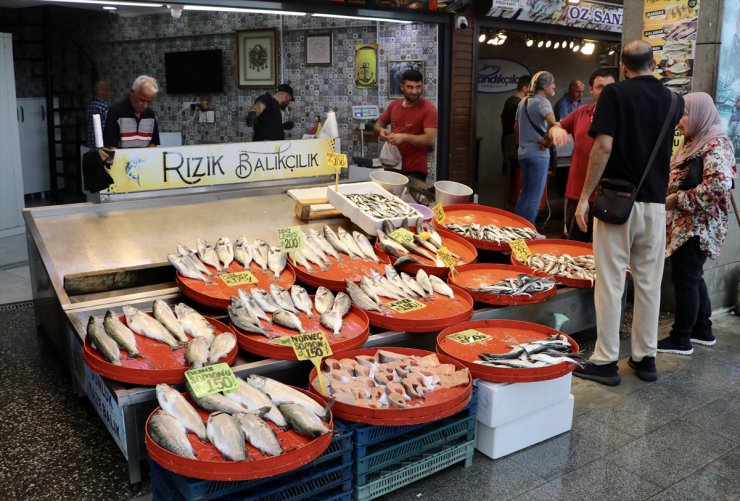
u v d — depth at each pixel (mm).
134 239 4754
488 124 13430
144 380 3096
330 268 4594
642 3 5910
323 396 3094
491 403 3459
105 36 11773
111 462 3506
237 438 2656
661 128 4164
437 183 6352
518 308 4504
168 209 5285
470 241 5332
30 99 10773
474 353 3727
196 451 2693
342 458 2969
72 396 4238
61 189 11328
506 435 3568
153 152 5301
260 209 5496
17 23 11055
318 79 9367
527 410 3605
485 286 4508
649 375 4547
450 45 7727
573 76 13953
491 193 11891
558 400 3742
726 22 5480
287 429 2871
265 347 3447
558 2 8555
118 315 3762
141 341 3502
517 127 7684
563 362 3578
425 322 3877
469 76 7992
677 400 4289
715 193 4688
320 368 3482
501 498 3229
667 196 4957
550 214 9617
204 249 4512
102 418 3602
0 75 8320
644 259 4406
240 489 2682
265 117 8062
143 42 11297
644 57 4215
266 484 2783
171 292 4207
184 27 10703
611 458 3600
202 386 2975
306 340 3264
